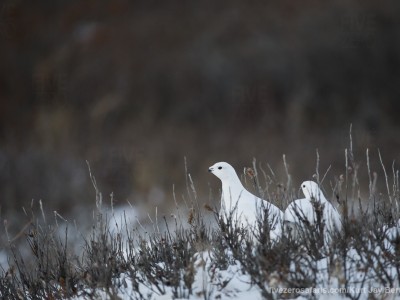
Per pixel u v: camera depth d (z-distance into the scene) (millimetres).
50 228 24656
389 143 80875
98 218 24094
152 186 76312
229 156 86125
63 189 66562
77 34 137000
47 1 146125
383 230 22031
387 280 19047
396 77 112500
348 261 20109
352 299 18438
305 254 20141
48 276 22891
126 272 21891
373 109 107125
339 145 82812
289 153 82188
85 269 23188
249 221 23516
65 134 101500
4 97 125312
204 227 22734
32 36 138500
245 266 20016
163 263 22078
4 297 22688
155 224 27859
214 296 19469
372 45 113250
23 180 68188
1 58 132500
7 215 57781
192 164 83188
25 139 101125
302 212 20859
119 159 80375
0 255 38625
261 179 60781
